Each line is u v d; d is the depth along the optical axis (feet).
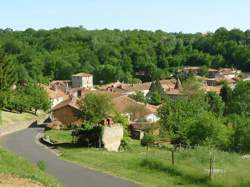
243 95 387.55
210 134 217.97
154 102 478.18
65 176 132.98
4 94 261.65
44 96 383.86
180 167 130.93
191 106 267.39
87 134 206.69
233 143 215.72
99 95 289.12
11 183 92.99
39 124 332.60
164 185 121.19
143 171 137.18
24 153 186.70
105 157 165.89
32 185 94.12
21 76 570.46
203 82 619.26
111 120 255.29
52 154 183.52
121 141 210.18
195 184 119.55
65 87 602.85
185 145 212.43
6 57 261.24
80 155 173.17
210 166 121.08
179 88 512.63
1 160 121.08
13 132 280.51
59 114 312.29
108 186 120.78
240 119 246.88
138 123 290.97
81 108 294.66
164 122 255.09
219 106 392.06
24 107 362.74
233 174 119.34
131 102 353.51
